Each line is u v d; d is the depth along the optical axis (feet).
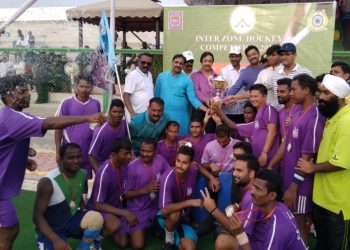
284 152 13.03
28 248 14.02
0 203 11.18
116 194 14.87
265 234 9.43
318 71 21.68
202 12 22.85
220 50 22.90
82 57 26.86
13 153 11.14
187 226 14.40
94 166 16.15
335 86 10.95
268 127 14.66
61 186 12.60
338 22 35.86
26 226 15.66
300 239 9.31
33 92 29.40
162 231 15.07
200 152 16.57
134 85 18.69
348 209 11.18
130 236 14.37
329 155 11.34
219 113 17.33
